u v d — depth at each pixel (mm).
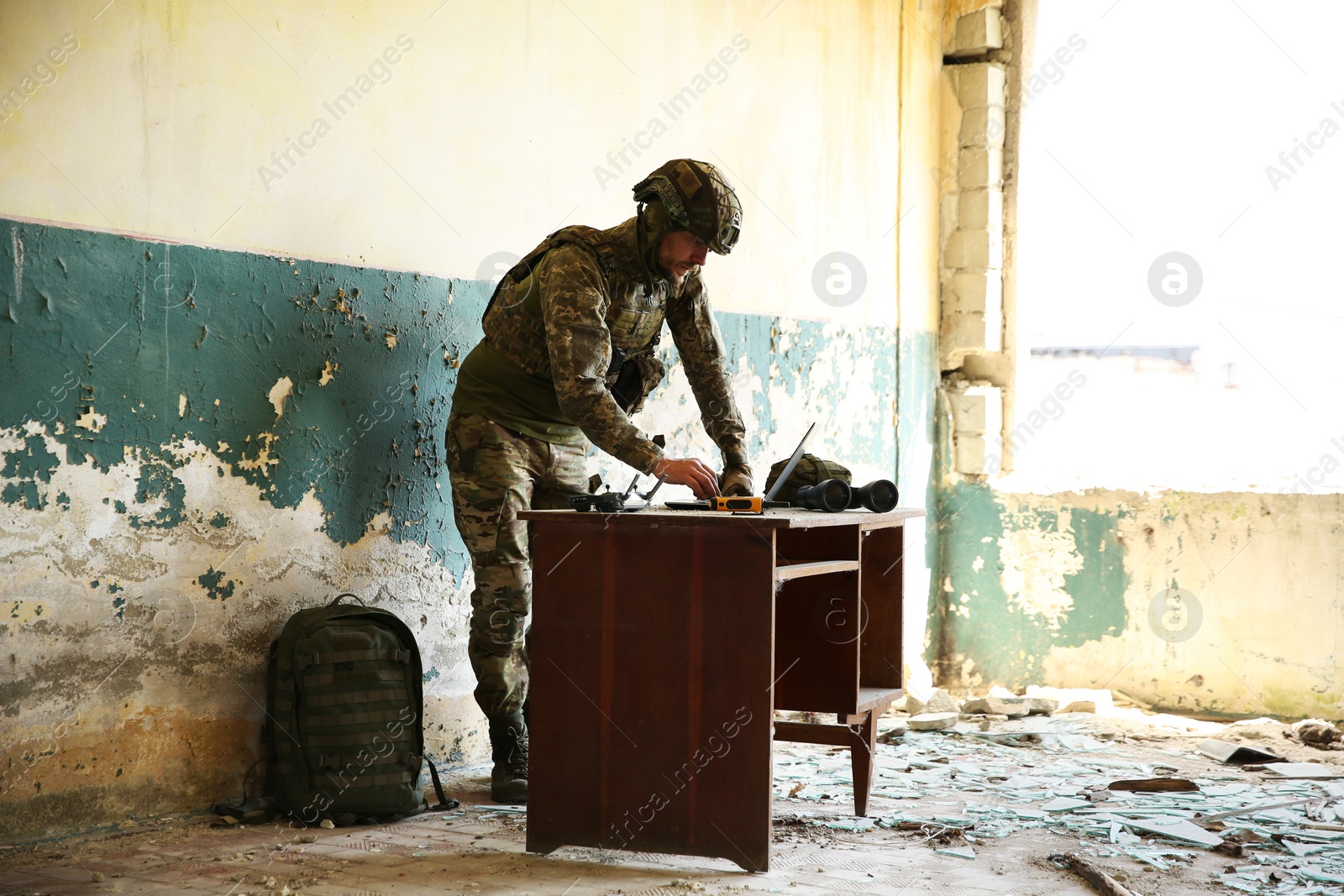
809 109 4883
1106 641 5258
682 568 2465
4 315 2445
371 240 3213
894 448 5445
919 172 5660
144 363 2693
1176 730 4457
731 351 4410
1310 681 4777
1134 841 2793
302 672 2840
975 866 2551
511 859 2539
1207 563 5016
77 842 2578
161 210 2721
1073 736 4254
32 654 2512
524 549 3109
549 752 2553
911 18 5559
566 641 2545
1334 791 3383
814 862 2545
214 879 2363
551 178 3762
